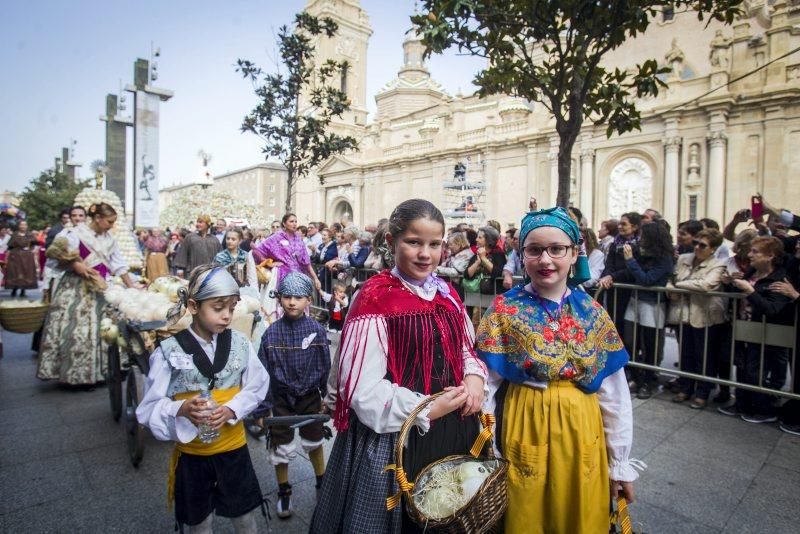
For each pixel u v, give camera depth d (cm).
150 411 201
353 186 3203
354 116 3881
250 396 216
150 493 304
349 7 3941
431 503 146
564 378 179
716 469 330
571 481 174
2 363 613
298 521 273
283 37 902
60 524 270
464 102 3083
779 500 290
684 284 465
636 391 509
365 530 151
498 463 159
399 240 167
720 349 469
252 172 5953
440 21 429
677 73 1872
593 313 186
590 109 481
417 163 2852
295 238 589
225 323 212
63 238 477
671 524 267
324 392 298
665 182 1842
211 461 213
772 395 428
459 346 173
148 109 1903
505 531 181
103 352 498
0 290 1318
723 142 1722
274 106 915
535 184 2295
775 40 1659
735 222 634
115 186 2523
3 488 307
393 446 158
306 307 314
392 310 161
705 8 426
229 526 269
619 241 552
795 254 438
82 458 349
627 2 399
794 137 1644
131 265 599
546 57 1414
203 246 853
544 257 179
